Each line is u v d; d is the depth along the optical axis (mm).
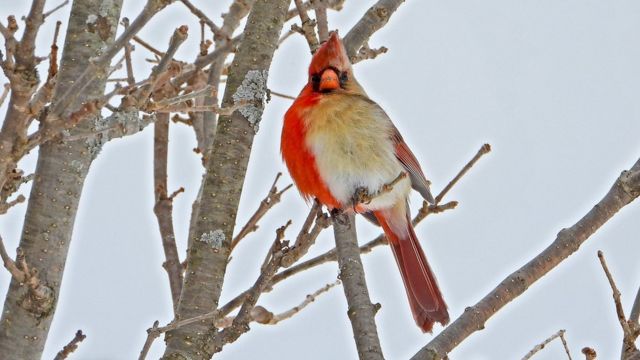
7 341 6004
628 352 5570
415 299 7984
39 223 6266
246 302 5918
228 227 6637
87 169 6465
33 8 4625
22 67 4691
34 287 5848
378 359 6422
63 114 5184
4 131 4812
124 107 5066
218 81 8055
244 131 6867
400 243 8086
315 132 7648
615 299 5625
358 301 6766
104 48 6695
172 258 7664
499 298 6461
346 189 7645
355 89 8188
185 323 5594
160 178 7961
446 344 6230
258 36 7172
